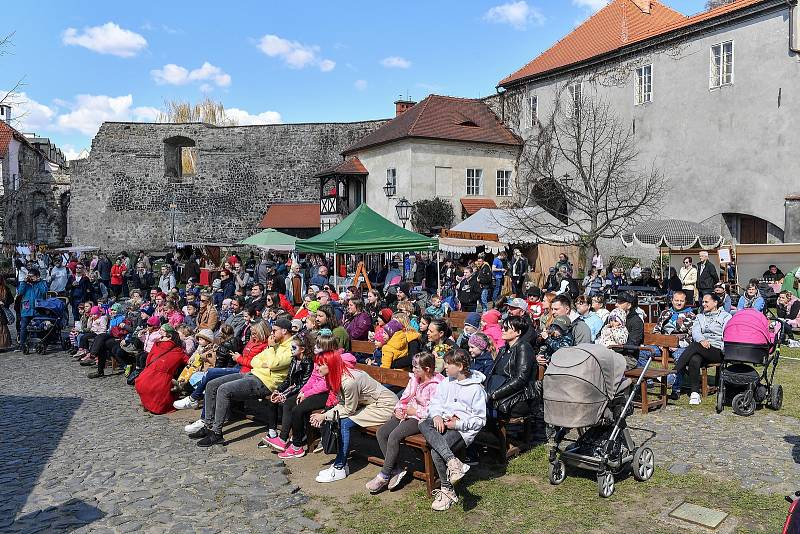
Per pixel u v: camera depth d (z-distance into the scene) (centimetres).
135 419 953
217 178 4797
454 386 640
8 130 4506
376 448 798
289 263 2491
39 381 1239
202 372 1015
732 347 880
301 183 4669
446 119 3306
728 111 2373
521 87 3319
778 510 574
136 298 1418
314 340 805
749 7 2277
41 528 576
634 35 2917
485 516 584
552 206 3184
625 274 2350
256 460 758
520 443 746
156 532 566
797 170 2159
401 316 1029
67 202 5038
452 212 3150
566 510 590
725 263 1941
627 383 649
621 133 2753
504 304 1357
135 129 4822
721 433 802
